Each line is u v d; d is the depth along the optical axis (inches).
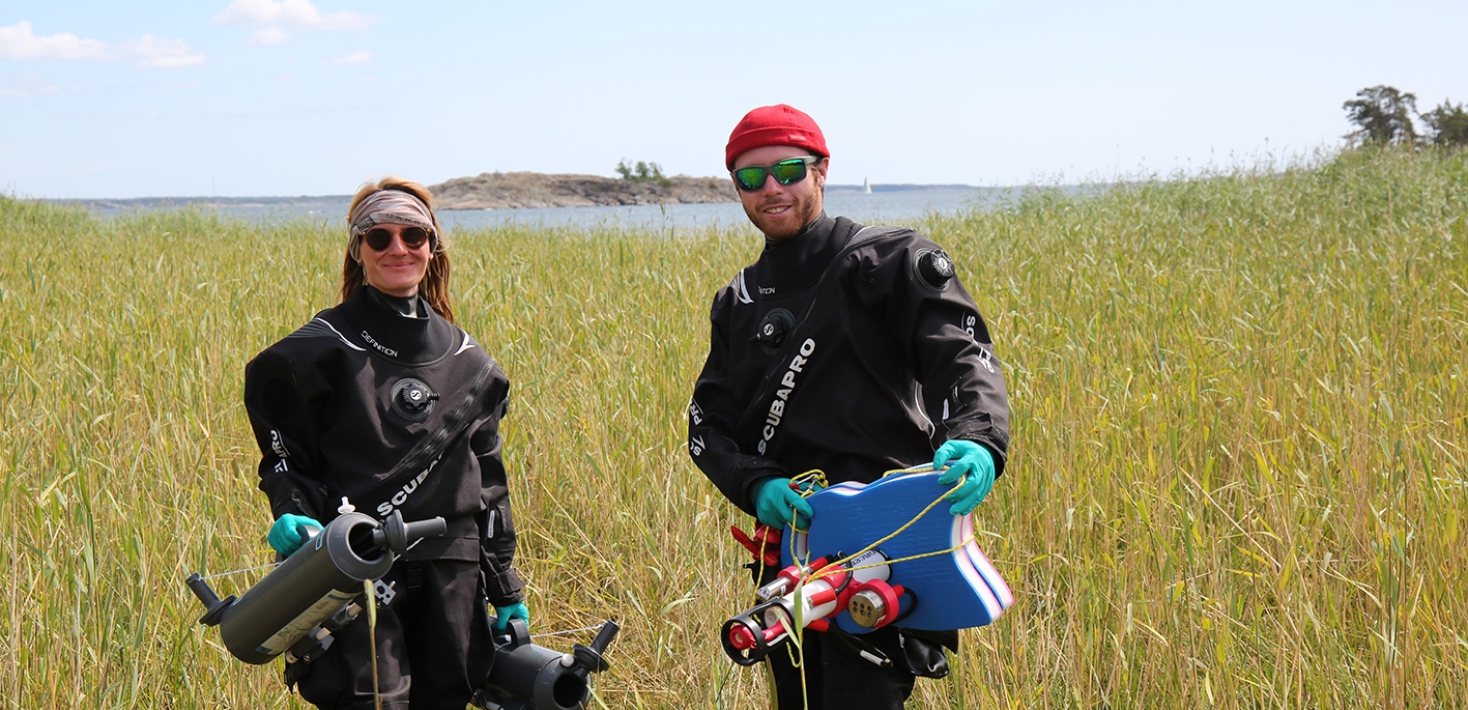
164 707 131.6
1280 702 119.3
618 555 169.6
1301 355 227.6
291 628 91.2
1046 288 302.5
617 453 193.6
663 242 498.0
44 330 269.0
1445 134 820.6
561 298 314.2
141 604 132.5
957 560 90.7
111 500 152.3
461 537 104.8
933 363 97.2
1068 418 192.7
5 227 700.7
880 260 100.1
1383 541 135.8
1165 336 243.9
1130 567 143.6
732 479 102.7
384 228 103.3
